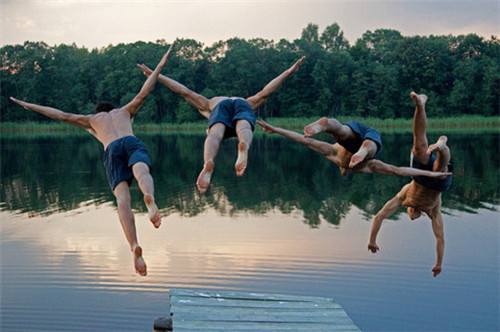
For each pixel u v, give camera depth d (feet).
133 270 39.19
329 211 58.95
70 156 121.39
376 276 36.76
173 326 24.77
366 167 20.97
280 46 262.26
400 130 208.54
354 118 239.09
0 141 172.35
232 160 110.52
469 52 270.46
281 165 101.96
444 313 30.42
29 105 18.75
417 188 23.41
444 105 244.01
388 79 242.99
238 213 58.49
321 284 35.50
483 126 218.59
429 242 45.06
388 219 54.70
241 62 249.34
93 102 272.51
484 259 39.91
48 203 65.36
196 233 49.62
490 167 89.30
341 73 248.52
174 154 122.42
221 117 17.76
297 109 248.32
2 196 70.08
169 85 19.39
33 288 35.32
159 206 63.10
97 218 57.11
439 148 21.03
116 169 17.74
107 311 31.40
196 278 37.04
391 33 340.18
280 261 40.42
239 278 36.70
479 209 57.00
